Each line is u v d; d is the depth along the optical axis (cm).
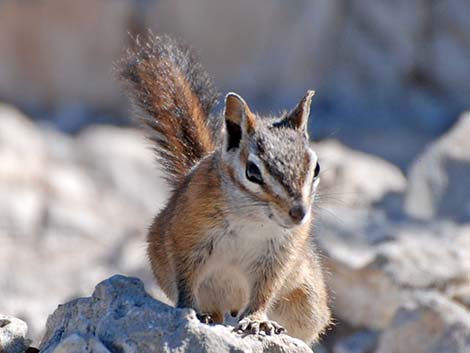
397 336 1275
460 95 2591
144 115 1126
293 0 2603
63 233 1934
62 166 2206
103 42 2561
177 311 838
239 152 922
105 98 2566
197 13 2570
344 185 1827
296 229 969
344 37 2639
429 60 2614
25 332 926
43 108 2580
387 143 2383
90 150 2266
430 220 1662
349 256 1413
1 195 2027
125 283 886
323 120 2503
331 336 1405
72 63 2567
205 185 948
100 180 2177
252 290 980
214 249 962
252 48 2600
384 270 1377
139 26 2573
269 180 888
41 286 1692
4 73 2575
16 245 1884
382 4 2616
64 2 2548
